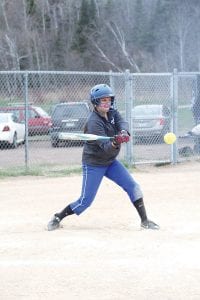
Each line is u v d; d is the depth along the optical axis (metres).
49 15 128.50
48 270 13.27
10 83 65.62
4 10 118.56
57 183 27.33
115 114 16.91
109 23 120.38
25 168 30.16
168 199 22.62
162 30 107.50
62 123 40.97
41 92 66.62
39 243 15.58
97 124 16.56
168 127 35.69
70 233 16.77
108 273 12.97
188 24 101.62
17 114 47.59
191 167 32.69
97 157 16.80
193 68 97.50
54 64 121.25
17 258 14.30
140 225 17.73
